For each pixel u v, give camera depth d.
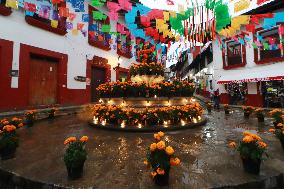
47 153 4.33
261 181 3.01
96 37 13.59
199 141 5.23
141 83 7.43
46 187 2.97
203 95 25.42
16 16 8.83
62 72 11.12
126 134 6.04
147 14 6.31
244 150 3.23
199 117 7.86
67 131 6.52
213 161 3.79
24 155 4.22
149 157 2.96
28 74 9.30
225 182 2.95
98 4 5.74
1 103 8.18
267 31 14.84
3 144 3.99
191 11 7.92
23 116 8.29
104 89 7.80
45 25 10.05
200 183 2.93
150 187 2.85
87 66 12.82
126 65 16.92
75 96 11.92
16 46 8.80
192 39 8.80
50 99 10.71
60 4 10.33
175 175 3.21
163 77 8.61
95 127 7.02
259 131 6.43
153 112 6.64
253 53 16.20
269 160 3.79
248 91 16.58
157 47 10.20
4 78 8.32
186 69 38.12
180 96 7.85
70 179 3.10
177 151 4.41
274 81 14.91
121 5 5.64
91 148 4.70
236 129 6.79
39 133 6.25
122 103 7.38
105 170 3.44
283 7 13.62
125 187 2.86
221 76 19.02
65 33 11.16
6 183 3.40
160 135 3.34
